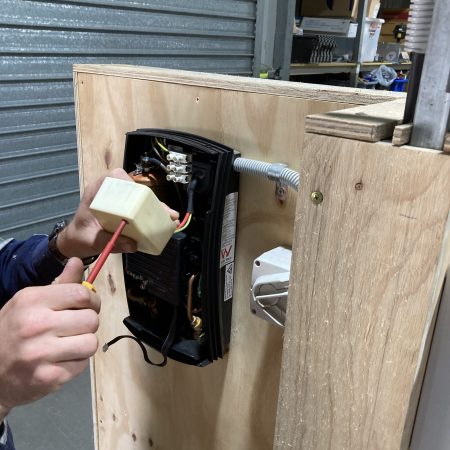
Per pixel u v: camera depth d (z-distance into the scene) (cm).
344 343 43
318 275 43
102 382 102
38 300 45
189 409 86
